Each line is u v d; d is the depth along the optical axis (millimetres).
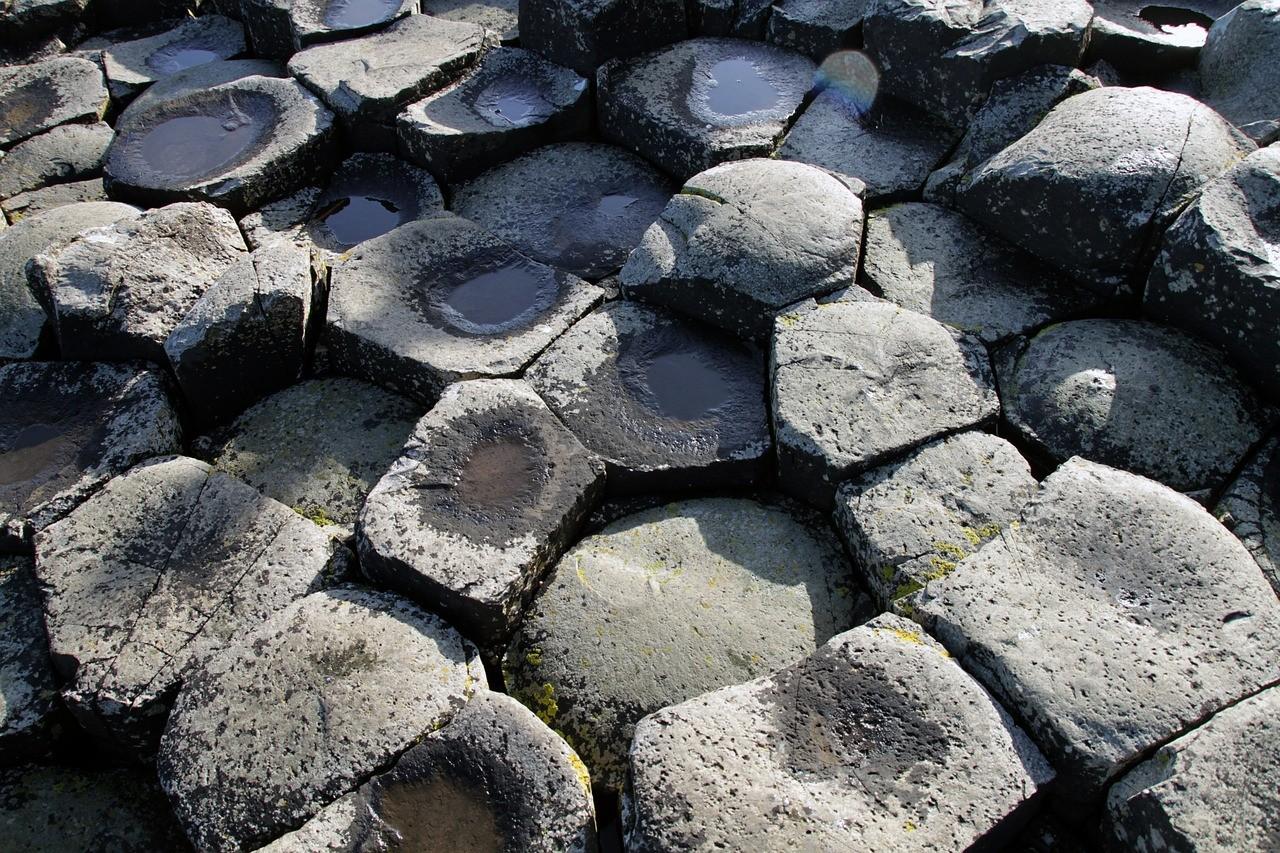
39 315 3730
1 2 5609
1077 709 2277
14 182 4602
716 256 3461
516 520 2842
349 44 4957
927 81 4227
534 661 2727
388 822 2268
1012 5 4129
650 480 3105
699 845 2086
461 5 5602
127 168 4375
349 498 3174
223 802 2330
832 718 2322
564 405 3254
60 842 2570
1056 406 3094
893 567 2705
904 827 2123
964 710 2312
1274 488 2869
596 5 4480
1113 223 3307
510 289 3717
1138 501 2664
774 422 3084
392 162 4539
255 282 3406
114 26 6000
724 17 4832
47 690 2682
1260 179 3158
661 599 2807
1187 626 2420
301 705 2463
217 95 4711
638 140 4469
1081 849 2332
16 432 3326
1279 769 2164
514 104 4629
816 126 4309
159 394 3369
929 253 3680
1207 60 4215
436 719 2438
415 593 2750
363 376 3578
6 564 3010
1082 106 3691
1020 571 2566
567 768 2314
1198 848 2057
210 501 3012
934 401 3061
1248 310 3002
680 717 2322
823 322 3287
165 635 2697
